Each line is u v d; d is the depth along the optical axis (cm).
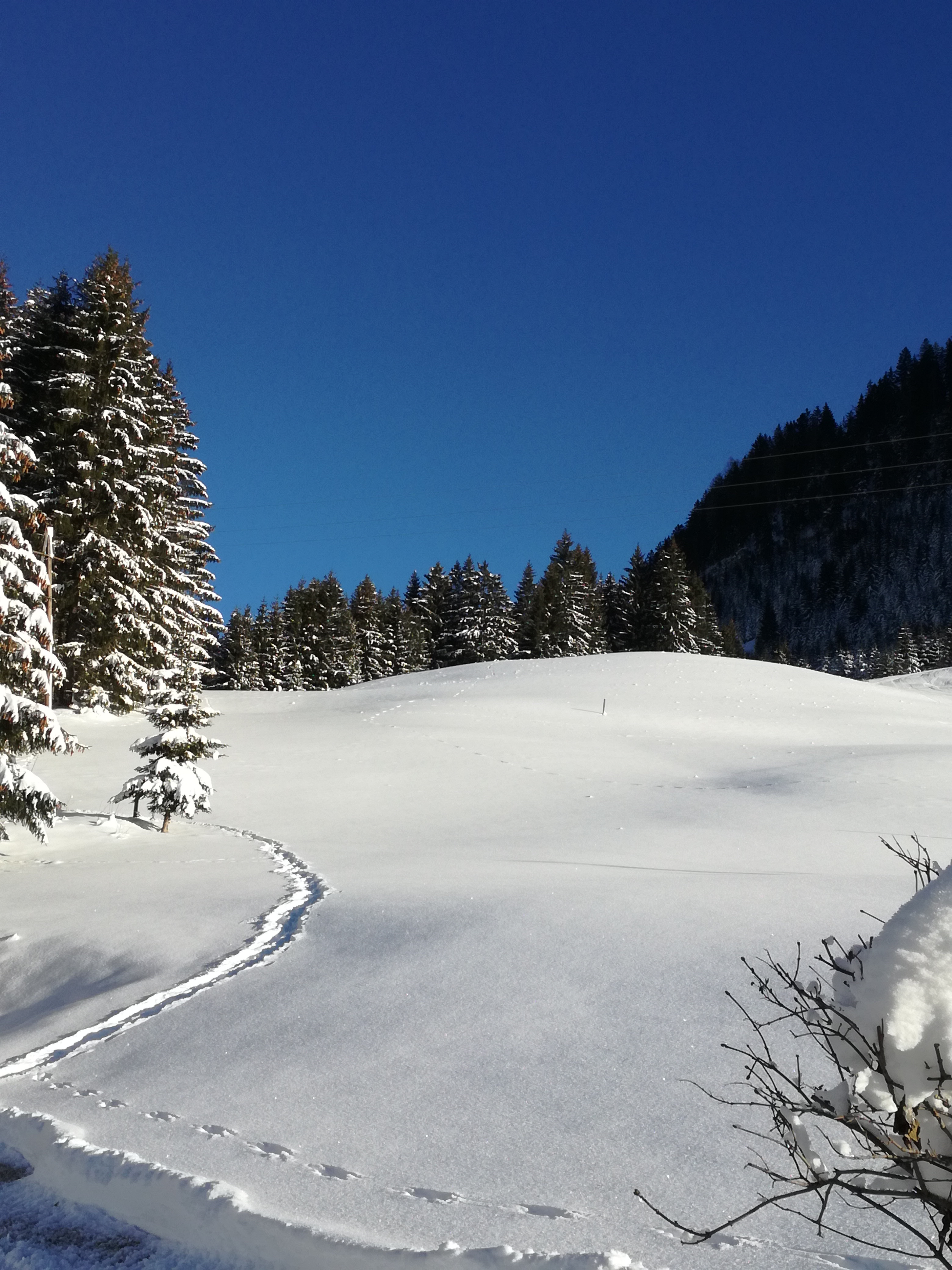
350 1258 323
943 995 208
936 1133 214
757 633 19025
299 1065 537
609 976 664
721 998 600
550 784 2466
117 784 2377
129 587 3478
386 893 1064
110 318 3625
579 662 5066
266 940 879
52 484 3444
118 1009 714
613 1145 407
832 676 4984
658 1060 503
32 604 1527
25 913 1120
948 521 19212
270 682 8600
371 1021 604
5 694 1410
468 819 2050
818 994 243
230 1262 351
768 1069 260
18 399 3553
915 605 17712
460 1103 466
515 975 679
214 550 4628
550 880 1141
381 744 2950
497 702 3872
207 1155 421
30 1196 416
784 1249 316
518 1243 327
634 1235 330
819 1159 234
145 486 3616
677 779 2589
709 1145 402
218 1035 610
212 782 2256
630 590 9081
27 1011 819
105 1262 358
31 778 1441
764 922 817
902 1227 325
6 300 3562
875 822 1889
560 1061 513
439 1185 378
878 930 763
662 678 4494
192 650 4125
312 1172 396
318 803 2212
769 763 2814
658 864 1409
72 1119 483
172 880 1301
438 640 9638
